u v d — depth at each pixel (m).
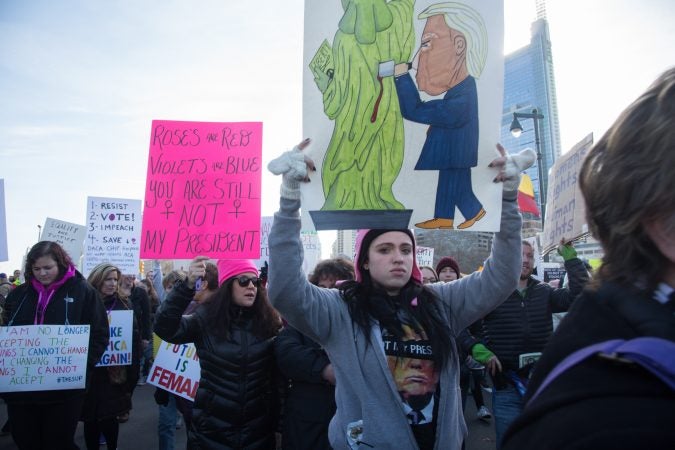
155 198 3.43
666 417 0.54
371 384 1.85
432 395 1.84
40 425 3.64
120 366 4.36
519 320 3.87
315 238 8.92
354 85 2.07
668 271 0.69
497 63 2.02
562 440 0.58
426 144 2.03
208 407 3.02
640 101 0.71
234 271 3.17
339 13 2.10
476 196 1.99
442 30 2.06
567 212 3.86
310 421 2.88
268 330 3.19
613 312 0.67
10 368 3.50
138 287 6.67
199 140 3.49
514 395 3.79
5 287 9.07
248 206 3.38
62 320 3.69
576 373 0.64
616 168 0.70
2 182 4.70
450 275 5.93
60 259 3.80
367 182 2.04
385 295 1.99
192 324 3.16
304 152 2.04
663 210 0.65
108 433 4.33
